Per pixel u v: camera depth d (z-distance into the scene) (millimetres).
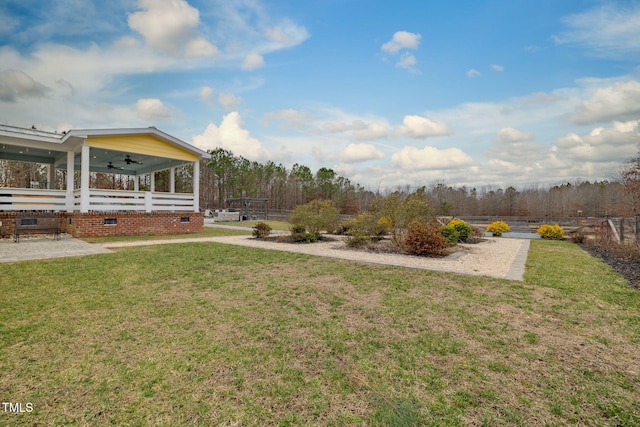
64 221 12945
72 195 13086
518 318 3803
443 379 2469
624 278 6055
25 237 11516
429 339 3191
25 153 14203
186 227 14305
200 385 2348
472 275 6035
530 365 2703
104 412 2035
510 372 2582
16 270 5922
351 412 2064
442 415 2041
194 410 2062
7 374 2461
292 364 2674
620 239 10875
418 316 3830
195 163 14672
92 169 18547
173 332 3299
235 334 3266
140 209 13109
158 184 28953
